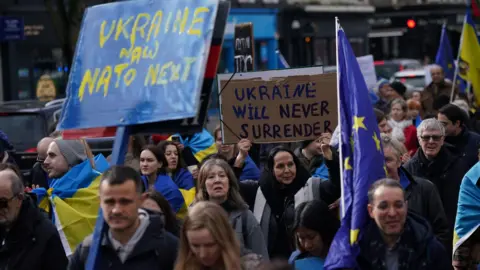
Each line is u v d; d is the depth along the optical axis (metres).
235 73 10.99
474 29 17.27
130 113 6.97
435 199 8.89
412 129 14.69
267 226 9.57
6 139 13.67
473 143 11.02
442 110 11.20
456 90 17.67
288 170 9.59
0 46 37.59
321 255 7.59
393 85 20.52
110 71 7.14
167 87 6.86
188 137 13.84
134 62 7.05
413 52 56.34
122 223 6.53
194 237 6.31
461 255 8.72
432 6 55.31
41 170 12.87
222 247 6.33
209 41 6.78
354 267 6.92
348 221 7.12
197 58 6.78
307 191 9.30
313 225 7.52
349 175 7.27
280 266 6.11
